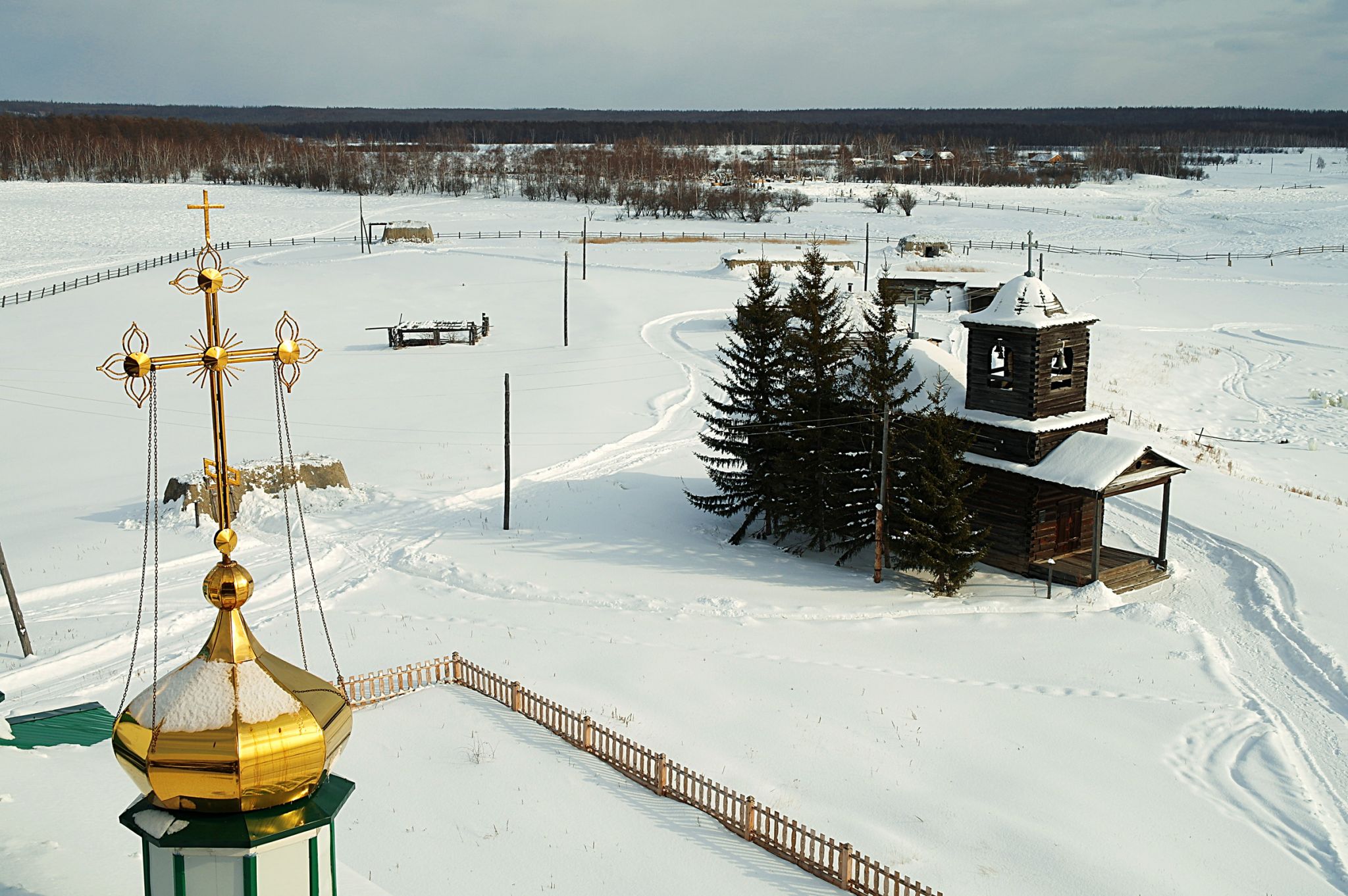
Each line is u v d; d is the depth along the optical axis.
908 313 86.94
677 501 44.16
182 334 79.81
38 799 15.84
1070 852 19.89
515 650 29.84
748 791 21.89
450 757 23.30
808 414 37.88
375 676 26.75
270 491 43.59
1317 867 19.98
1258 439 58.75
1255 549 37.75
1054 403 36.31
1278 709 26.89
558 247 121.62
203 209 7.59
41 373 69.38
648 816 20.92
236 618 7.37
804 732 24.77
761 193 164.62
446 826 20.36
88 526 41.75
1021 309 35.72
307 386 66.50
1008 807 21.59
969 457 37.00
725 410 39.94
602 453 51.19
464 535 40.31
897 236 136.88
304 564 37.66
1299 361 77.38
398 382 66.75
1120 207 180.25
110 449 53.84
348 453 51.88
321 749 7.25
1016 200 188.25
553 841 19.88
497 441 53.41
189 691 7.08
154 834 7.09
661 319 83.88
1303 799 22.44
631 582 35.56
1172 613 32.34
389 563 37.91
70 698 26.86
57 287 98.31
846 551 39.50
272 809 7.26
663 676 27.92
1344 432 60.12
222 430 7.41
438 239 130.38
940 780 22.67
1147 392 68.69
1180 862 19.78
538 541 39.59
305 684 7.59
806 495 37.50
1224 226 154.25
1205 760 24.08
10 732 16.47
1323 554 37.41
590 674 28.14
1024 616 32.91
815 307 38.50
